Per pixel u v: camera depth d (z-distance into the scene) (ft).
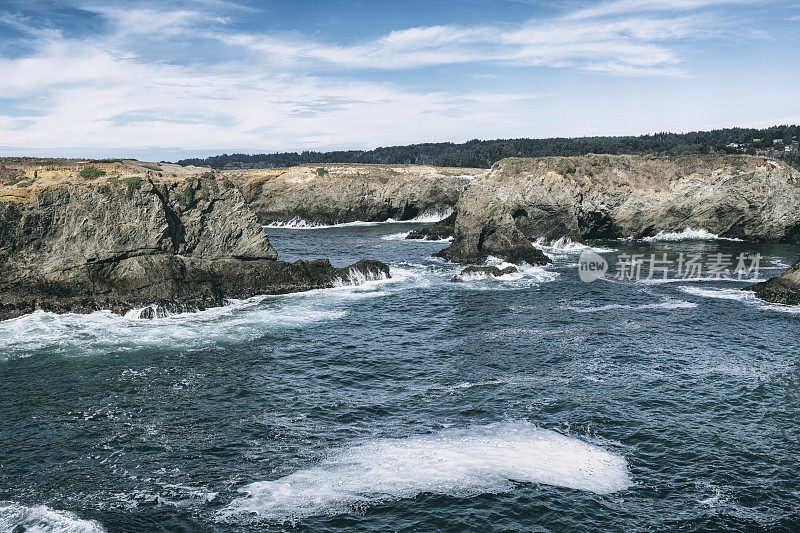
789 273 136.46
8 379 83.25
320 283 148.46
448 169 448.65
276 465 61.00
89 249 119.75
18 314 112.78
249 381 84.69
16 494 55.36
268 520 51.72
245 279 139.13
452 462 61.31
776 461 61.67
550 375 87.25
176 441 66.13
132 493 55.77
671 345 101.50
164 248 128.06
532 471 59.72
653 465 61.26
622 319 119.44
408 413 73.97
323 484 57.31
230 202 139.54
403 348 100.99
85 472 59.47
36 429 68.49
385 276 162.20
